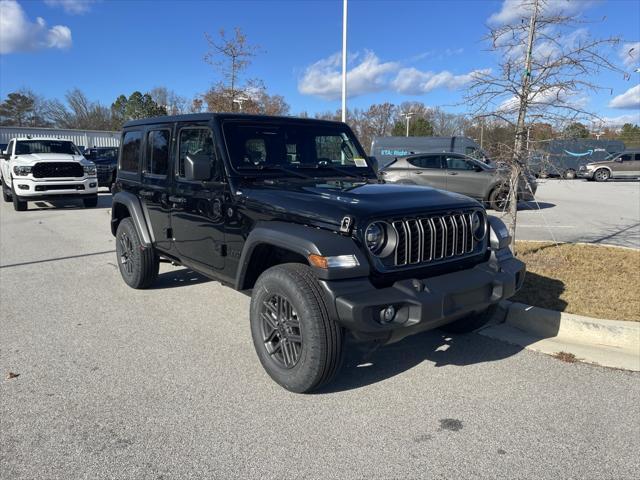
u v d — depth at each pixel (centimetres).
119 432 303
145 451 284
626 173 2944
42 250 855
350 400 343
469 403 339
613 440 296
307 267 338
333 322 321
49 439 295
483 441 295
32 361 402
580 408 332
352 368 393
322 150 481
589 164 3014
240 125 434
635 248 827
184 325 487
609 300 509
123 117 6272
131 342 443
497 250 389
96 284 634
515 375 380
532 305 494
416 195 365
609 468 270
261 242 358
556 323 451
